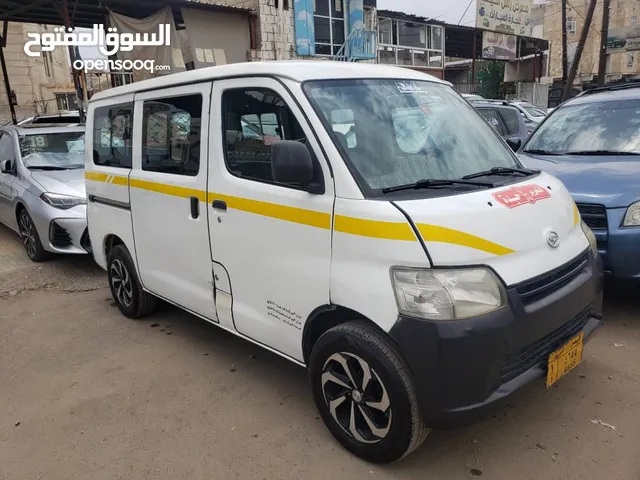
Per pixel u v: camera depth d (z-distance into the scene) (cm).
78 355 428
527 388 342
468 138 338
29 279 633
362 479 269
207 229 352
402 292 243
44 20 1319
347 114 291
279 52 1488
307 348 302
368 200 258
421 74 363
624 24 3828
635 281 414
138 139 422
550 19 3859
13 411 348
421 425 254
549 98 3275
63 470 288
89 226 516
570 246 292
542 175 330
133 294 478
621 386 340
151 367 401
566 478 263
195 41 1309
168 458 294
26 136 766
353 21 1769
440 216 247
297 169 265
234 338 448
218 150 337
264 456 291
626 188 416
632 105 549
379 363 253
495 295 244
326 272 274
